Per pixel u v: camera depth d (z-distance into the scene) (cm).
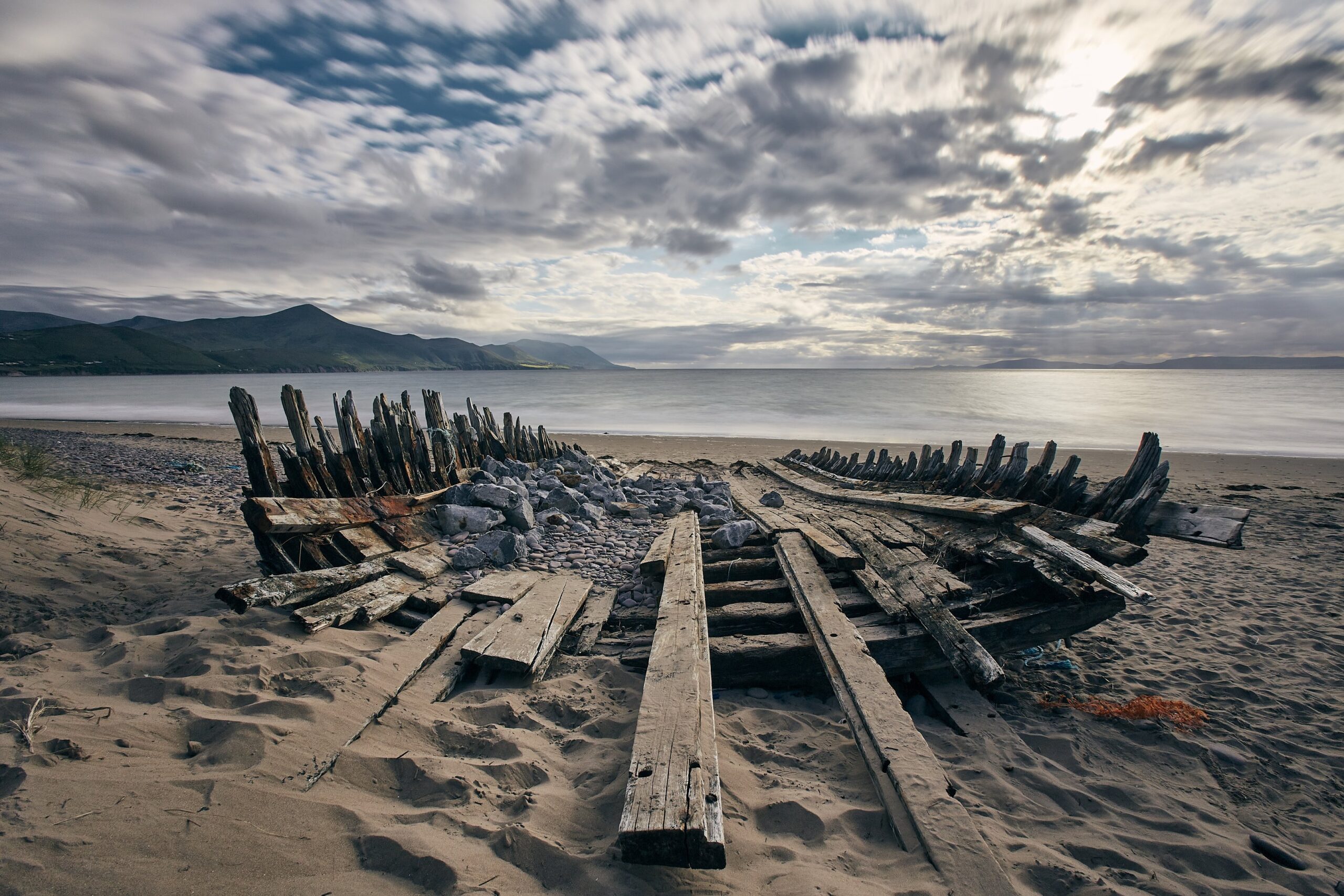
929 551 570
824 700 409
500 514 700
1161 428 2403
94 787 214
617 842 228
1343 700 423
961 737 367
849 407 3350
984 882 223
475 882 203
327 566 509
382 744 288
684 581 496
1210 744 370
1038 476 654
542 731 328
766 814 270
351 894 191
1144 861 269
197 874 186
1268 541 841
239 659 336
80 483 768
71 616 407
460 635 432
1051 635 430
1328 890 258
